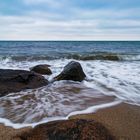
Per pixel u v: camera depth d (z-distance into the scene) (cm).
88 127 322
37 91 687
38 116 462
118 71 1113
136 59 1895
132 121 431
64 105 537
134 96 633
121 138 357
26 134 359
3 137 356
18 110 504
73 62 912
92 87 751
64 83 811
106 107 520
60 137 315
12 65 1399
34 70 1055
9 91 661
